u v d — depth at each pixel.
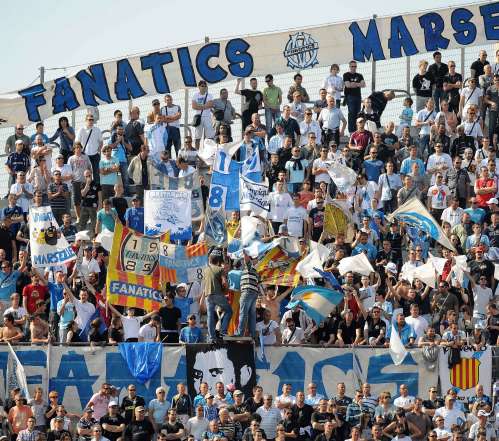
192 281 56.06
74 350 55.25
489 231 63.78
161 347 55.28
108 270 55.25
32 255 57.41
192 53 73.94
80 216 66.12
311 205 64.44
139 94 73.88
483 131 71.88
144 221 60.03
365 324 56.69
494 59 75.69
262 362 55.44
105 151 66.56
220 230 61.09
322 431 52.31
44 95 73.44
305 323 57.41
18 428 52.22
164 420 53.19
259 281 56.22
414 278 59.25
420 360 56.06
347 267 57.81
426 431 53.28
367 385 54.09
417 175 67.38
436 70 72.00
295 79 72.38
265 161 68.25
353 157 68.56
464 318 58.78
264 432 51.97
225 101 71.75
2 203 69.25
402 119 72.12
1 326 58.53
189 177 64.88
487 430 54.50
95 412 53.94
